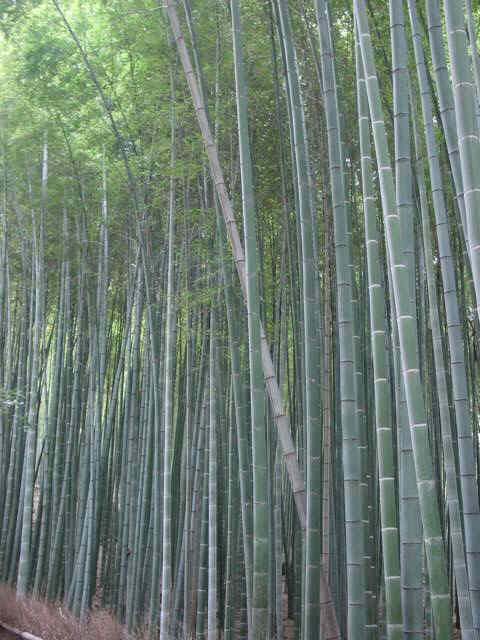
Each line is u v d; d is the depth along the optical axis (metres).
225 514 6.53
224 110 5.82
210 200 6.43
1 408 8.62
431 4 2.85
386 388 2.80
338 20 5.41
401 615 2.69
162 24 5.69
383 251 5.08
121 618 6.80
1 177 8.52
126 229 7.93
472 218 2.17
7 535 8.77
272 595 5.50
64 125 7.57
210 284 5.87
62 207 8.64
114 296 8.93
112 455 8.34
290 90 3.57
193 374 7.09
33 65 6.91
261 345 3.50
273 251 6.78
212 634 4.95
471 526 2.97
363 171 2.99
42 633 6.57
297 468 3.38
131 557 6.74
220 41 5.69
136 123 6.54
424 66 3.34
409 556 2.75
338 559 4.89
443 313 5.06
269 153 6.16
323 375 4.55
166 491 5.42
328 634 3.26
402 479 2.87
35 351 8.23
